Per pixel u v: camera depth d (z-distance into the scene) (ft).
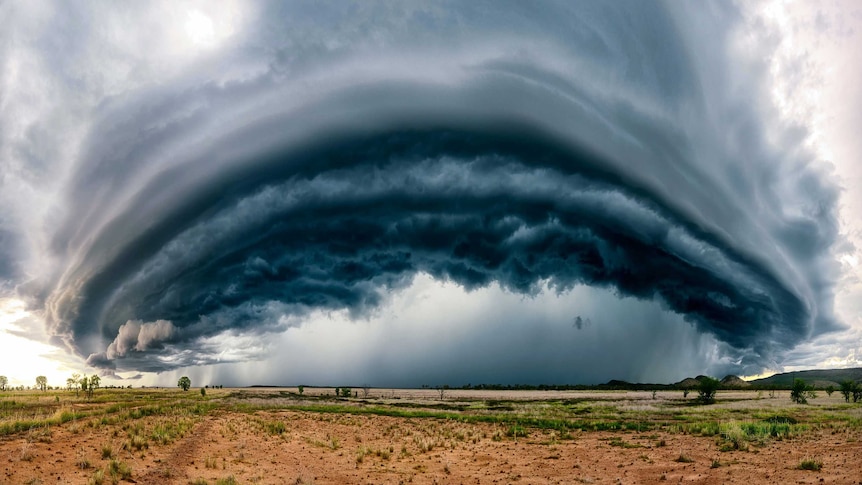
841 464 66.33
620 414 193.57
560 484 64.28
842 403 252.01
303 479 63.36
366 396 417.90
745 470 66.54
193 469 66.80
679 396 370.73
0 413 130.21
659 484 62.39
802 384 269.44
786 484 56.70
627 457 84.69
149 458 71.61
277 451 89.04
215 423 126.21
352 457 85.81
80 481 54.80
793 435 100.37
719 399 310.45
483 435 121.80
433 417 187.62
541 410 226.58
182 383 480.64
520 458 86.63
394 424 153.58
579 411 215.92
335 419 167.73
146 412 142.61
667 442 102.83
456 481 66.74
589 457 86.33
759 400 289.53
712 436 111.14
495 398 373.61
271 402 275.59
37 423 95.91
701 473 66.85
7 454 64.59
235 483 58.29
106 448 69.72
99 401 220.23
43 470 58.03
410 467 77.51
